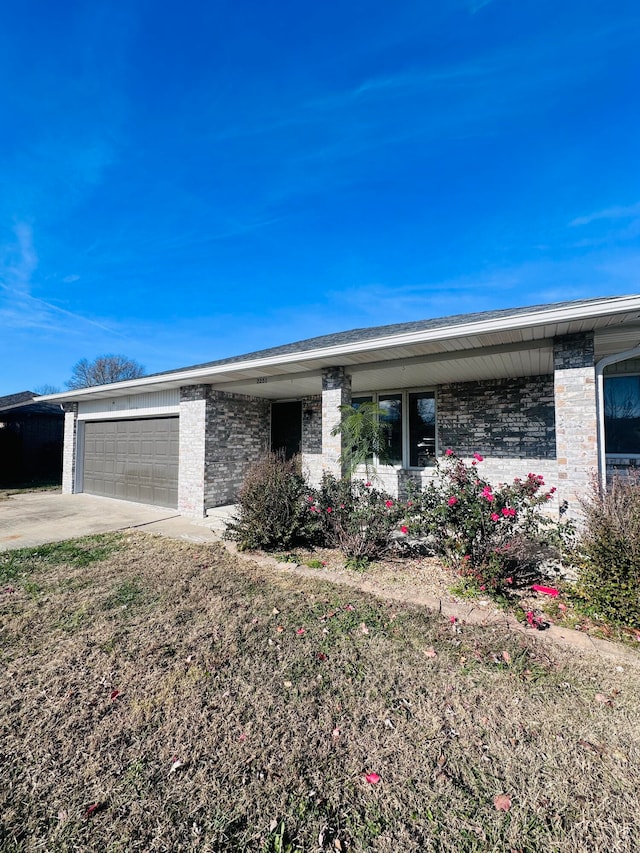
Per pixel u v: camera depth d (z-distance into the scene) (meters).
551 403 7.48
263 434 10.88
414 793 1.98
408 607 4.05
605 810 1.88
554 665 3.04
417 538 5.26
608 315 4.29
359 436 7.15
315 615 3.89
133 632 3.58
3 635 3.53
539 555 4.42
